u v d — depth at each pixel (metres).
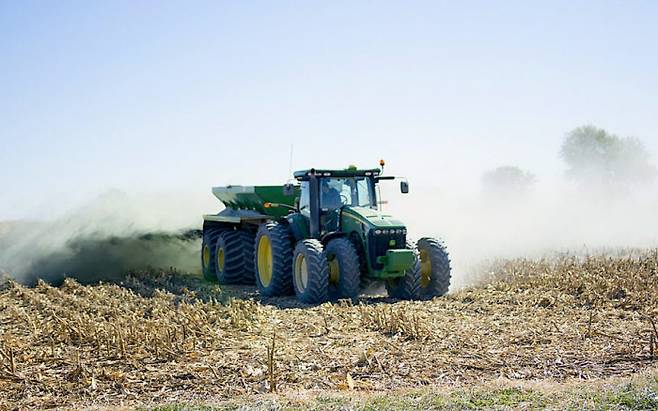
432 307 12.48
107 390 7.86
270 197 17.31
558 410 6.23
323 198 14.76
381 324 10.66
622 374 8.15
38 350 9.52
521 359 8.91
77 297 14.02
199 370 8.50
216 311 11.81
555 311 11.91
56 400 7.55
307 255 13.65
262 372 8.39
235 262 17.23
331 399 6.89
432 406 6.52
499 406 6.43
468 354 9.16
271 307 12.98
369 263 13.63
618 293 13.25
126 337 9.78
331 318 11.51
